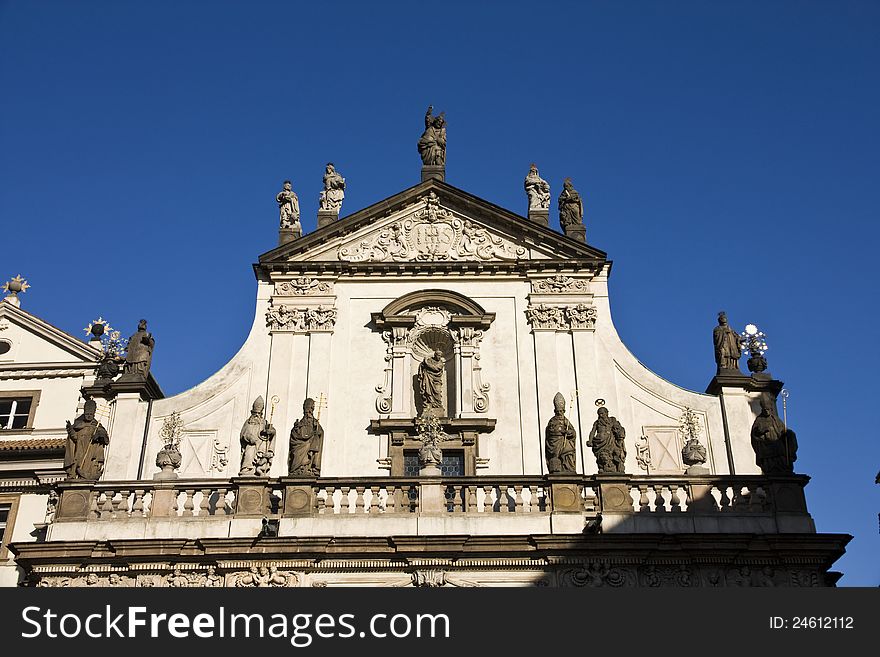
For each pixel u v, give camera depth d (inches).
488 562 1143.0
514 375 1380.4
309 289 1443.2
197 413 1362.0
